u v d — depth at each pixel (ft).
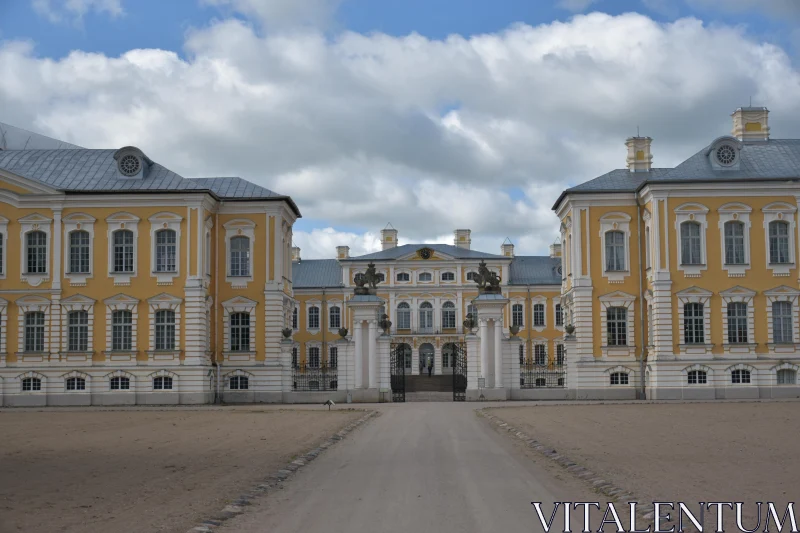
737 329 239.50
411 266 449.06
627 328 247.09
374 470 92.73
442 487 80.79
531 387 237.25
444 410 188.75
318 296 443.73
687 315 239.50
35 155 258.37
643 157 267.80
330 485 82.89
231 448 113.60
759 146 257.14
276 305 250.57
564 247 272.31
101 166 253.03
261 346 249.34
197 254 239.91
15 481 85.51
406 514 68.08
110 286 241.14
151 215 241.14
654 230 240.94
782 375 238.07
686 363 236.43
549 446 111.96
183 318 239.09
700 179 240.12
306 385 263.70
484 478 86.28
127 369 238.27
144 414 188.44
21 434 136.87
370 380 225.56
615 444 114.32
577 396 239.50
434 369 444.55
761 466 92.48
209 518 66.13
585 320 246.88
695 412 174.91
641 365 243.81
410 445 117.08
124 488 80.74
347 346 227.81
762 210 240.94
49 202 241.96
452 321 447.42
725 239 241.35
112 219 241.76
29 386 239.71
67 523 64.69
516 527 63.05
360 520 66.03
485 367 226.99
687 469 90.27
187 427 148.87
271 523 65.31
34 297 241.14
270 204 252.62
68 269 241.35
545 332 442.09
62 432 140.46
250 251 252.62
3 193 241.35
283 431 138.31
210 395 241.35
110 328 240.12
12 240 241.96
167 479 86.07
